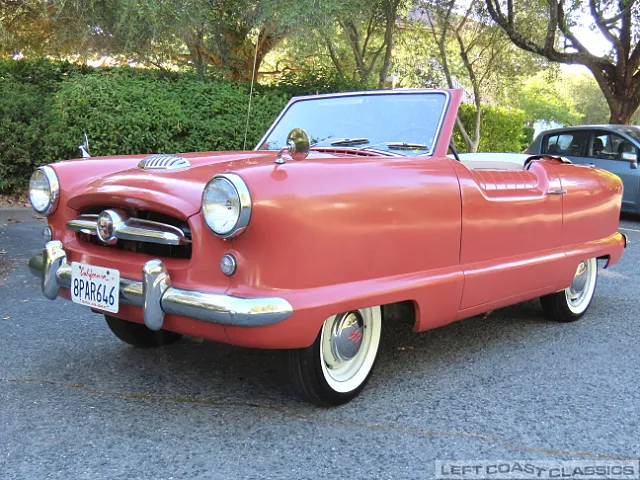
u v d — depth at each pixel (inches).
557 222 159.0
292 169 102.3
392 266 114.0
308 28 444.5
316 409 115.4
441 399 121.7
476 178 133.5
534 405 119.8
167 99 418.0
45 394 119.2
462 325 175.5
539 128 1441.9
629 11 552.1
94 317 171.8
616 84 574.9
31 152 396.5
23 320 167.0
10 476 90.0
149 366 135.7
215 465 94.7
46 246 121.3
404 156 131.0
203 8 447.8
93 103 389.4
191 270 102.0
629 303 205.5
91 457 96.1
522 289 148.1
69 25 438.9
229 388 124.3
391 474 93.5
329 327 112.0
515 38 573.3
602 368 141.8
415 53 662.5
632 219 426.3
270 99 471.5
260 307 95.0
